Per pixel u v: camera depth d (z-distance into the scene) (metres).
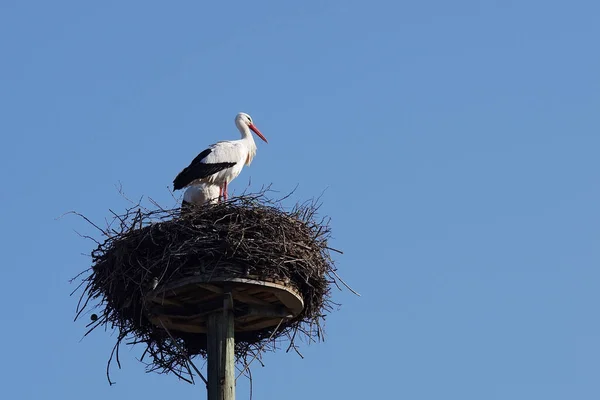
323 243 17.27
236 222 16.28
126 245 16.30
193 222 16.23
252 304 16.64
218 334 16.31
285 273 16.34
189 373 17.39
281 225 16.48
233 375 16.16
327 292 17.42
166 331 16.62
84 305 16.78
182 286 15.80
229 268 15.89
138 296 16.33
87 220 16.91
